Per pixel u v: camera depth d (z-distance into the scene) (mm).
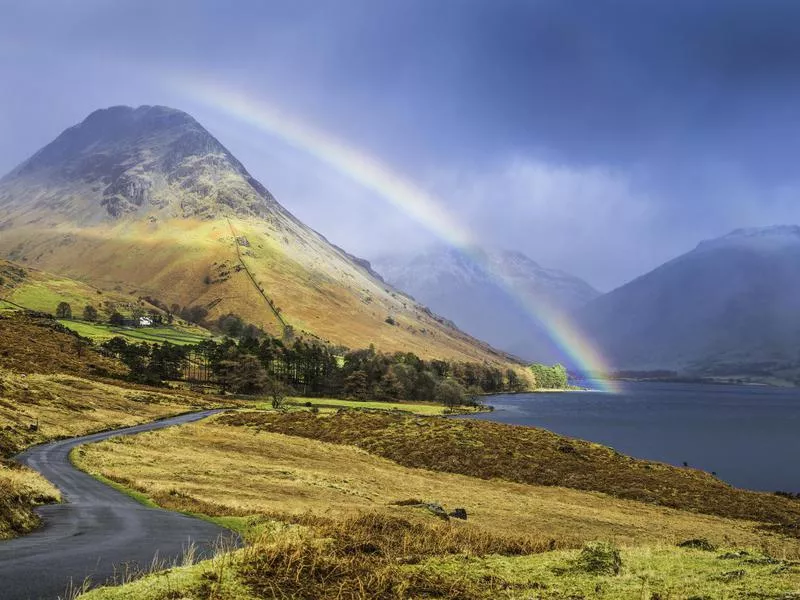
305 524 22562
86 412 92625
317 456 75938
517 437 88312
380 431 94875
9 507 21891
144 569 13859
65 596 10883
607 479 69938
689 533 43438
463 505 50188
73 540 18953
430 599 9602
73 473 45719
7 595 10820
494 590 10664
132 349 183500
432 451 81562
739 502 62781
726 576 12648
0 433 63281
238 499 40250
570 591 11000
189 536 20281
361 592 9141
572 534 39969
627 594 10883
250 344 195625
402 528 17266
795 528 47500
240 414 111938
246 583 8867
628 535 41188
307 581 9375
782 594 10578
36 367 128000
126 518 25734
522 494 62281
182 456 64625
